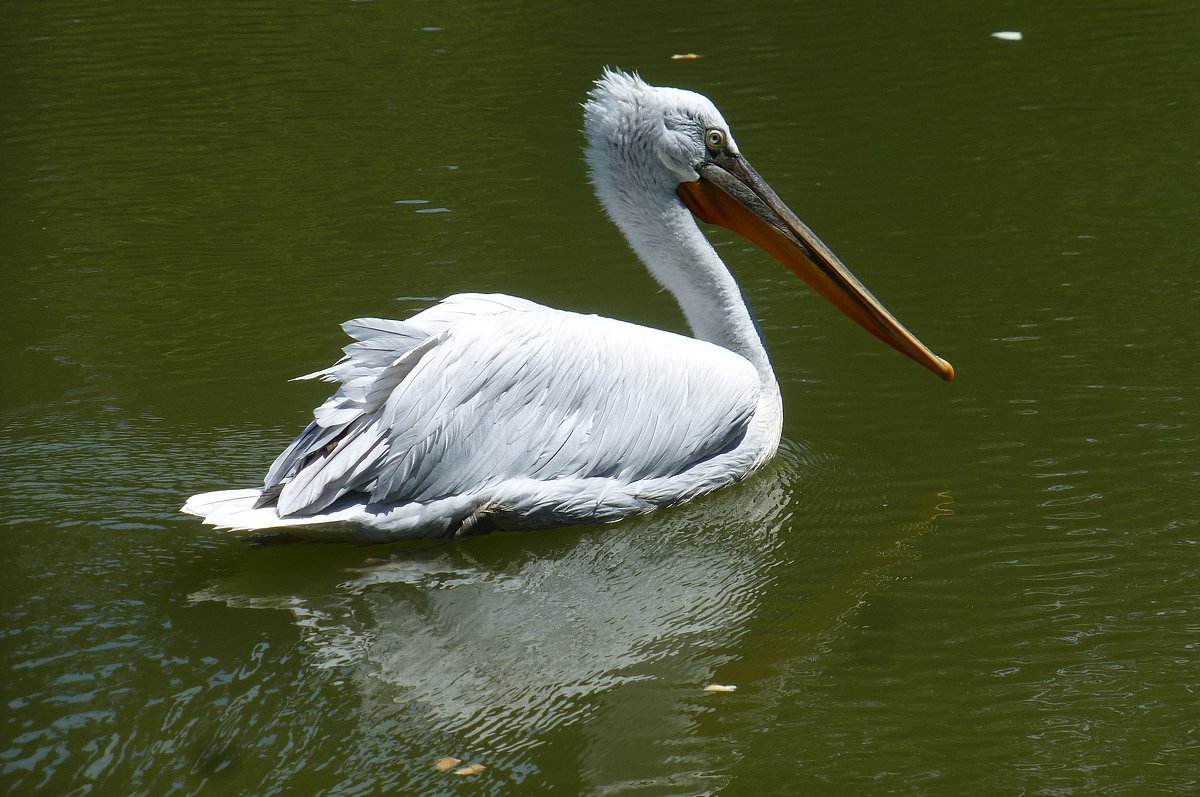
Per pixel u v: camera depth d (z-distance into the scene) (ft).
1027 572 31.99
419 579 32.48
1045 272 49.24
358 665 28.63
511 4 91.35
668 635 30.19
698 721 26.96
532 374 34.09
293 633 29.71
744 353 38.88
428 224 56.39
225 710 26.86
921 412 40.32
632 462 35.37
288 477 32.89
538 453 34.30
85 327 46.98
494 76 76.13
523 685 28.14
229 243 54.85
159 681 27.71
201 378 42.88
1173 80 69.67
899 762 25.57
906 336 40.01
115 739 25.79
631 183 39.58
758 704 27.55
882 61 75.36
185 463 37.09
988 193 57.11
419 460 33.14
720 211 40.09
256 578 32.01
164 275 51.62
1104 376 41.32
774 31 81.97
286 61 80.59
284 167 63.52
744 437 37.27
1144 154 60.23
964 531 33.99
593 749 26.00
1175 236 51.57
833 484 36.76
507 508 34.04
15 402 41.06
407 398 32.94
